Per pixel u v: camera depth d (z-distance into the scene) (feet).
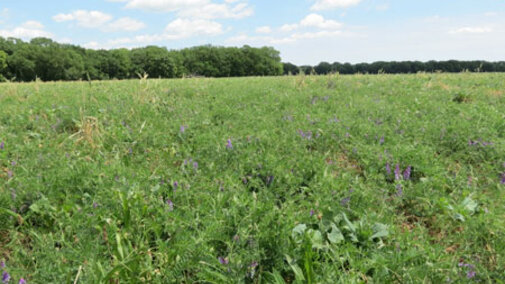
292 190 11.89
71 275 7.14
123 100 26.53
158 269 8.11
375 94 33.12
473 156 15.80
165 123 19.26
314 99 28.58
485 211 10.89
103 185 11.02
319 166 13.69
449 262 8.36
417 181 13.66
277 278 7.10
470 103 27.55
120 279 7.59
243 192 11.25
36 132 18.08
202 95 32.32
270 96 30.42
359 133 18.56
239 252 8.04
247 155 14.40
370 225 9.66
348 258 8.25
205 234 8.48
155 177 12.14
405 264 8.26
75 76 265.75
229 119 21.45
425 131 18.67
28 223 9.98
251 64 328.90
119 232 9.02
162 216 9.50
